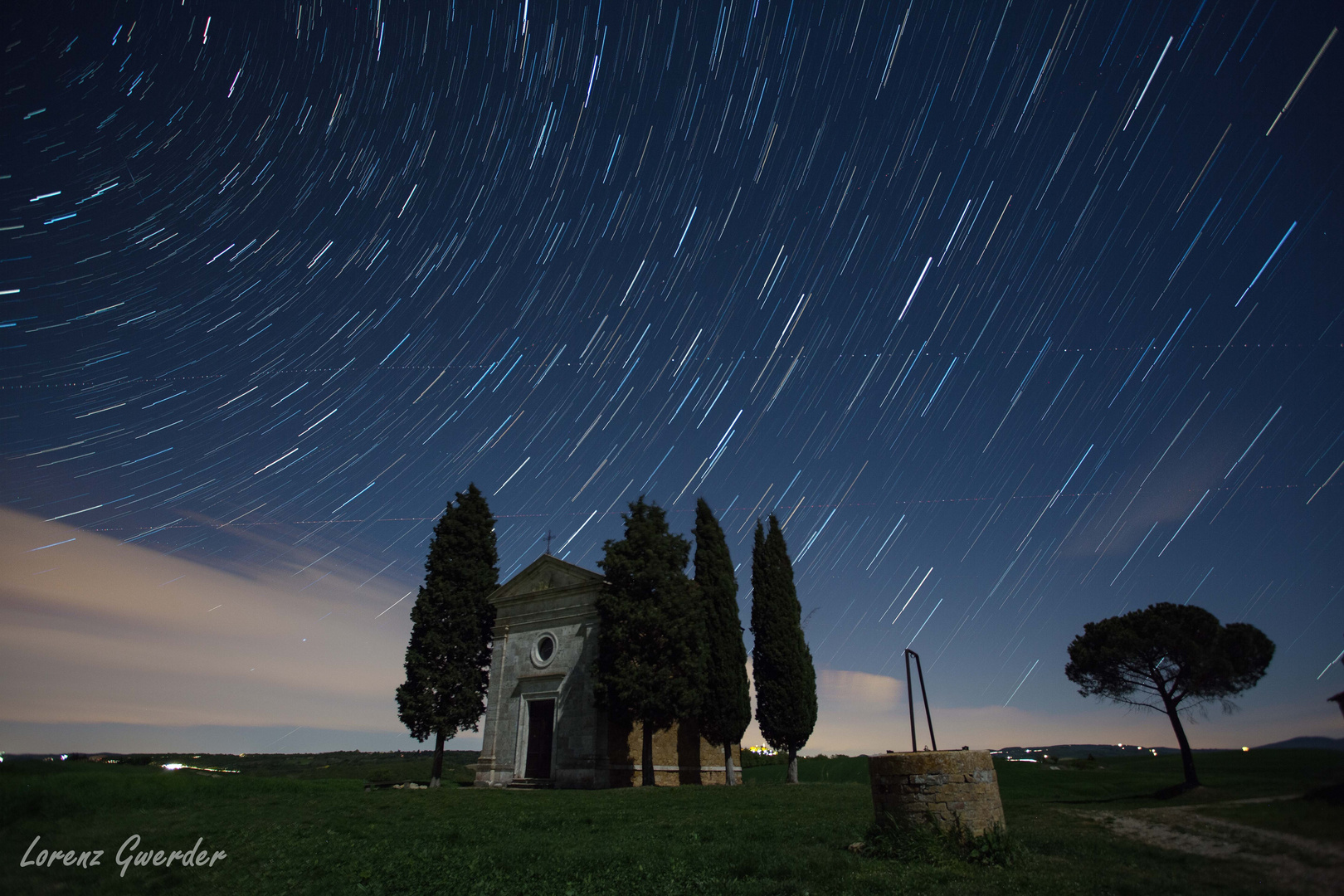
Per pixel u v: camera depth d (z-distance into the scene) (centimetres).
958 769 1095
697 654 3111
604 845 1305
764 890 912
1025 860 942
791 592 3609
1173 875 751
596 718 3017
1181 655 1858
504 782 3172
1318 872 660
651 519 3288
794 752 3312
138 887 1123
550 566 3469
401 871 1141
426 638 3441
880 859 1044
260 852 1312
